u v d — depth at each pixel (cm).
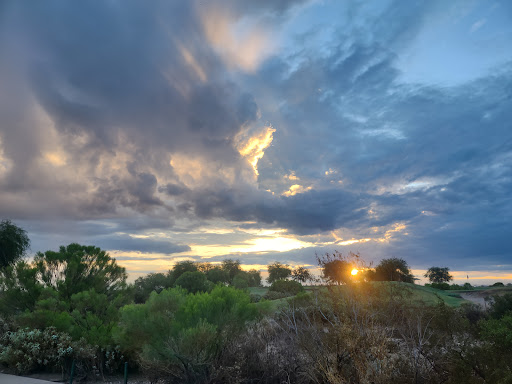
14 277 1409
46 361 1075
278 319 899
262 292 3809
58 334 1134
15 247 3394
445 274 9294
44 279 1449
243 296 980
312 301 823
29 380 964
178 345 827
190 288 4591
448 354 673
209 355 848
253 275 8506
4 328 1296
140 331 910
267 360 817
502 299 1299
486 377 602
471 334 737
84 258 1528
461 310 788
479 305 1476
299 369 773
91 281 1481
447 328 740
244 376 821
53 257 1484
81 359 1076
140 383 995
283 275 7488
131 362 1111
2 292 1377
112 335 1024
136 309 948
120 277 1561
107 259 1564
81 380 1013
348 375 659
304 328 780
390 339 687
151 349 889
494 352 618
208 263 7119
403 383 632
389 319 750
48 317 1227
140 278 5150
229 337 887
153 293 1019
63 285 1397
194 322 873
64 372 1089
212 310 886
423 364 675
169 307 973
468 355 640
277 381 785
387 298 791
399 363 663
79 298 1264
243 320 907
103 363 1101
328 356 693
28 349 1103
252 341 884
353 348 639
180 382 887
